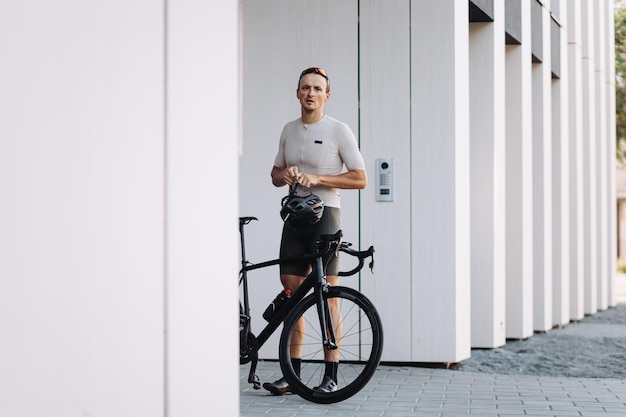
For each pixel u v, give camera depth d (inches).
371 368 255.8
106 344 108.6
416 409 255.4
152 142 117.1
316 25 351.9
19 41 95.6
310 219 264.7
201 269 127.3
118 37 111.1
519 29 461.1
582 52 707.4
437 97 344.2
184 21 124.0
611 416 249.1
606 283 795.4
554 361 380.8
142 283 115.0
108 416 108.4
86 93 105.3
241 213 354.9
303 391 258.2
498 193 417.4
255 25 355.3
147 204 116.0
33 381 97.3
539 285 522.9
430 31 344.8
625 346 451.5
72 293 103.0
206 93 128.8
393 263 345.7
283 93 353.7
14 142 95.0
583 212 698.2
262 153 354.3
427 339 344.5
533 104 525.7
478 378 322.7
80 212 104.3
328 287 258.2
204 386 127.8
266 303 352.8
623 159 1231.5
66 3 102.3
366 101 348.5
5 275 93.7
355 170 273.4
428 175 344.2
